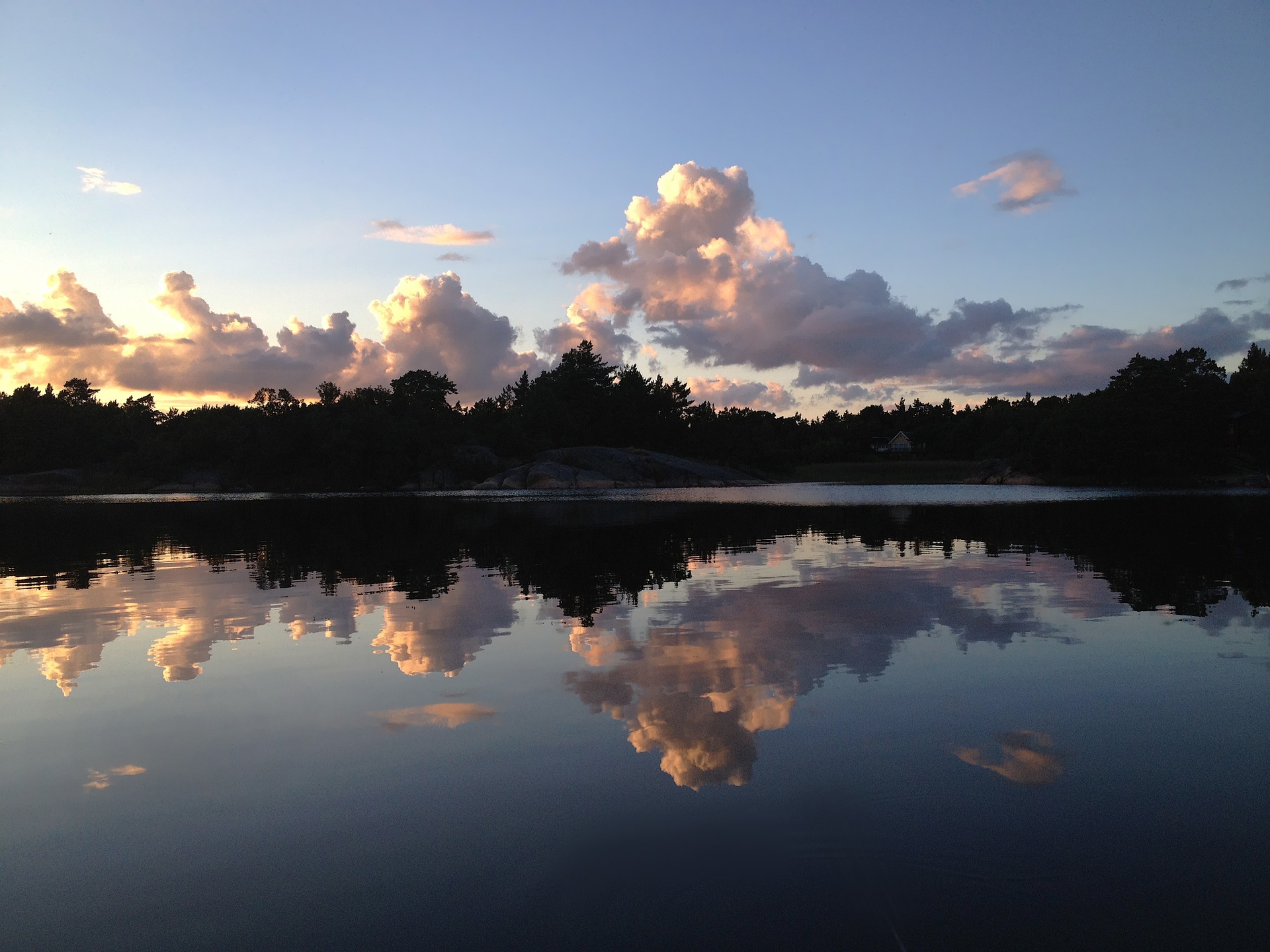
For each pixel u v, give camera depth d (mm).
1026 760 5277
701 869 3938
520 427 113438
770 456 134875
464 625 9742
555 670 7598
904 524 25953
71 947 3375
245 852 4191
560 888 3781
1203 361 78750
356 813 4605
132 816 4625
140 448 100062
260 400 105750
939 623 9625
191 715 6406
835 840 4195
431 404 115188
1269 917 3494
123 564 17094
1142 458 75875
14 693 7094
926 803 4625
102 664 8094
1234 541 19297
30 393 118875
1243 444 75938
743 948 3281
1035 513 31641
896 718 6113
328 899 3729
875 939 3338
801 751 5438
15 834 4438
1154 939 3344
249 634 9438
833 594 11828
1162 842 4164
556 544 20141
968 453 148500
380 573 14914
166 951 3332
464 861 4043
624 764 5242
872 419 185750
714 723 6047
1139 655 8016
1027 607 10688
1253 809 4539
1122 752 5414
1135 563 15289
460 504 46562
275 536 24266
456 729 5973
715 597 11688
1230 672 7359
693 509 37375
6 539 24172
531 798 4758
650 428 129000
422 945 3348
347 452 91625
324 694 6918
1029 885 3771
